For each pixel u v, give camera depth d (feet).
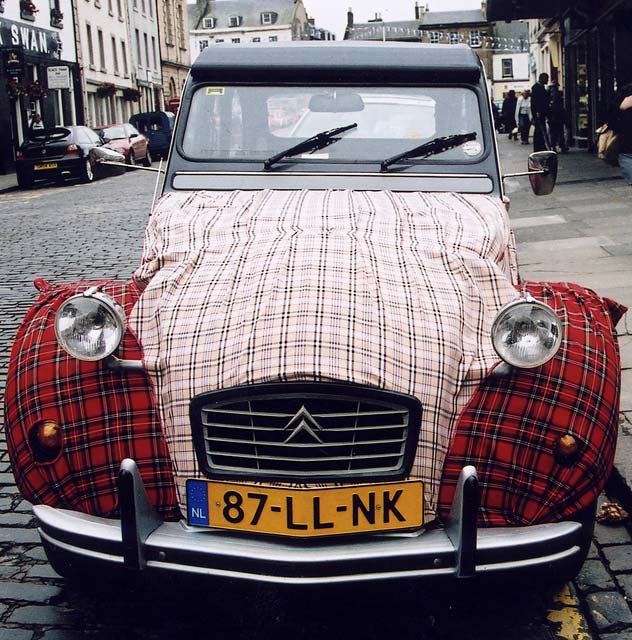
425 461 9.37
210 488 9.40
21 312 27.09
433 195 13.07
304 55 14.39
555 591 11.48
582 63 76.89
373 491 9.27
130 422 9.78
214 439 9.33
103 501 9.89
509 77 324.39
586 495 9.70
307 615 11.09
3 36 108.58
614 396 9.95
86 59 143.54
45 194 72.13
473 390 9.67
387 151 13.88
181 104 14.38
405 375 9.29
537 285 11.44
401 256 10.69
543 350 9.30
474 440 9.59
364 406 9.15
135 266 34.01
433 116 14.14
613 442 9.89
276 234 11.20
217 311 9.86
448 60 14.29
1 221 52.03
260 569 9.05
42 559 12.57
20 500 14.53
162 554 9.27
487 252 11.10
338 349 9.20
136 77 176.14
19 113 109.91
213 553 9.13
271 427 9.20
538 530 9.46
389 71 14.25
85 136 83.05
